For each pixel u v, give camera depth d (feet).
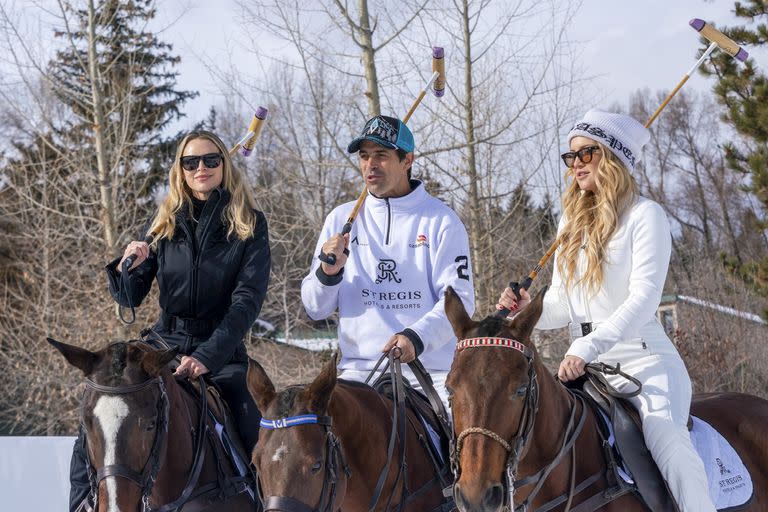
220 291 13.42
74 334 49.75
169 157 71.26
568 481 10.68
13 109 57.41
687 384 11.73
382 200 13.02
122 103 57.06
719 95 49.03
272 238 48.06
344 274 13.07
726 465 11.90
